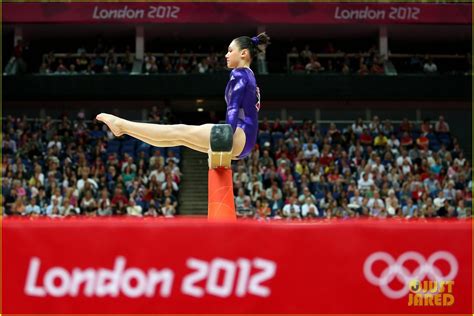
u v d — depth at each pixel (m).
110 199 24.84
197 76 31.77
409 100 33.69
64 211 22.50
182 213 26.89
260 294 3.67
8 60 35.91
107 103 34.53
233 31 35.56
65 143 29.03
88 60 34.09
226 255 3.68
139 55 34.41
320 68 33.19
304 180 24.64
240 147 7.58
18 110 34.31
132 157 28.03
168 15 33.22
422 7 33.78
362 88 32.22
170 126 7.57
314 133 30.08
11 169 25.55
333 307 3.67
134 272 3.66
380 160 27.61
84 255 3.66
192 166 28.73
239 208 22.91
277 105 34.78
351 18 33.62
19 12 33.22
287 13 33.41
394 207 23.17
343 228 3.71
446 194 24.98
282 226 3.71
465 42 37.56
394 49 37.66
